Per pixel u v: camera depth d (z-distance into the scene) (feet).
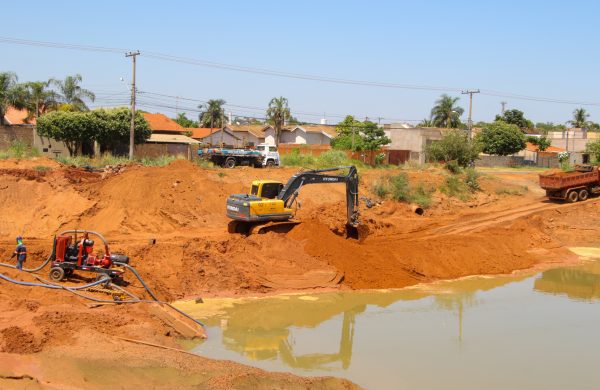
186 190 104.88
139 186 101.86
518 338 60.90
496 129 274.57
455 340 59.67
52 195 96.58
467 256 93.30
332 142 241.96
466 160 166.71
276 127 265.54
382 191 130.52
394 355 54.90
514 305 73.92
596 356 56.08
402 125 336.29
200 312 65.00
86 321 51.83
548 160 274.98
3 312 51.34
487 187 150.71
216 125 297.74
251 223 85.56
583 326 65.46
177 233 92.27
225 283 72.95
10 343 45.14
